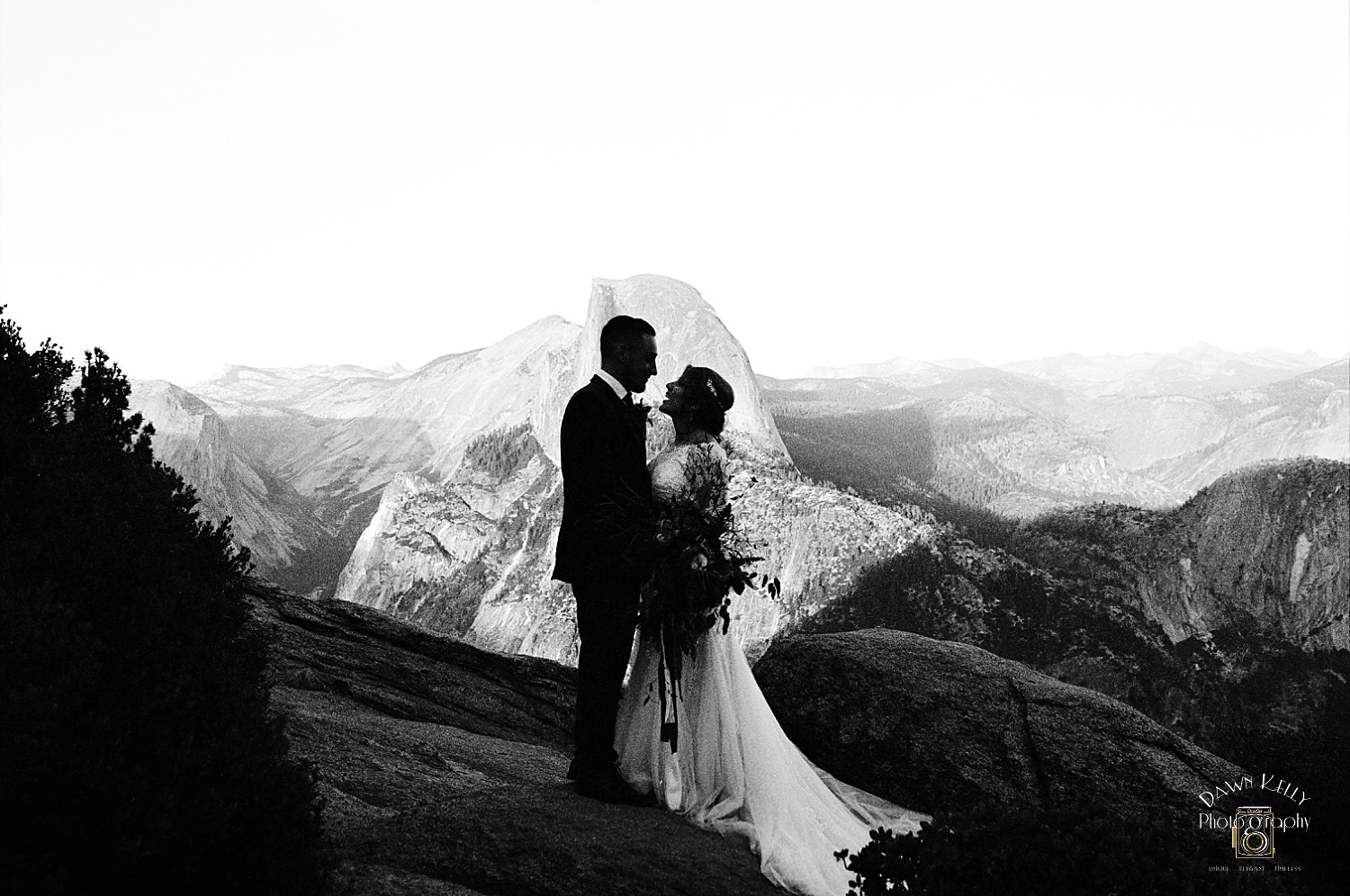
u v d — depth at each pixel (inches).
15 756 99.0
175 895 110.6
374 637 301.0
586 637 178.1
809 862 155.4
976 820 130.6
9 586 116.0
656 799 173.2
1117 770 202.2
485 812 160.7
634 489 179.0
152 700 114.5
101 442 158.9
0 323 153.8
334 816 165.6
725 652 178.7
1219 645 4793.3
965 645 242.8
